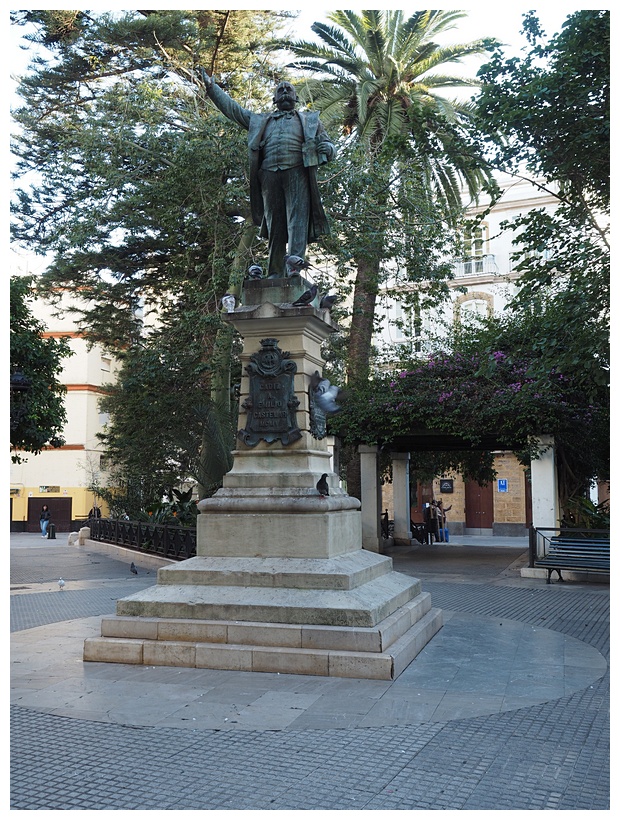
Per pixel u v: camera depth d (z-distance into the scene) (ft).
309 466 26.03
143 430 64.23
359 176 54.24
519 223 40.06
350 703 18.52
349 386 65.16
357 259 62.08
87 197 64.59
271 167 28.02
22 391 58.59
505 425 53.26
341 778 13.96
